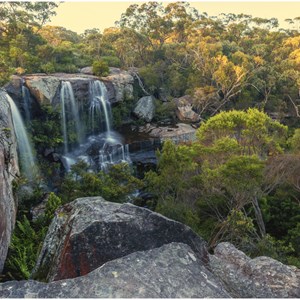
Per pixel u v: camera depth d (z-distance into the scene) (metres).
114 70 38.22
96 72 33.91
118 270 4.66
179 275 4.70
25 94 26.30
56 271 5.75
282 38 57.16
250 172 13.91
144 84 39.84
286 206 19.64
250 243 13.82
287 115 40.53
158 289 4.41
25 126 25.91
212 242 14.62
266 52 48.28
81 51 44.41
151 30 47.72
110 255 5.80
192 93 38.47
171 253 5.09
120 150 28.89
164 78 42.03
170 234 6.11
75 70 35.09
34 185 20.28
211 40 48.44
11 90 25.14
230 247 7.84
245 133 18.50
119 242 5.91
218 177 14.45
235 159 14.20
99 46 43.44
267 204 20.31
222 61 38.16
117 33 46.81
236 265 7.03
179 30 49.94
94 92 31.02
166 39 53.66
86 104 30.58
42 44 37.38
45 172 24.73
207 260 6.04
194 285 4.58
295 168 16.84
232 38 54.81
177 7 47.47
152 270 4.71
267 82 40.97
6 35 34.78
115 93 33.28
